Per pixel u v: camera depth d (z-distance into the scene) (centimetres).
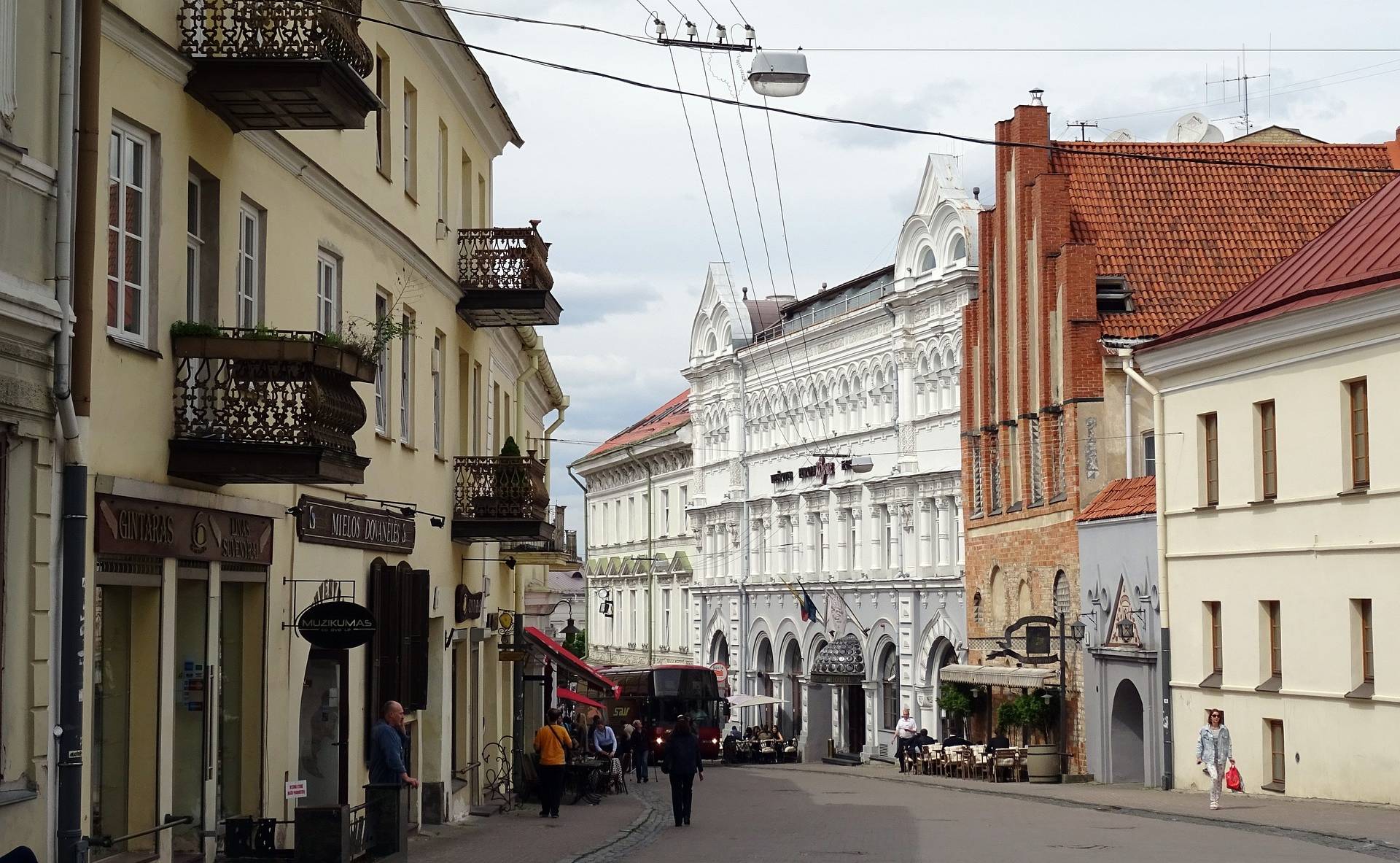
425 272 2561
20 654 1257
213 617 1619
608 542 9656
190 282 1599
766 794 3712
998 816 2803
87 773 1345
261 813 1745
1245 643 3328
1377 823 2430
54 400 1286
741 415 7419
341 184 2019
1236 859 1938
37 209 1276
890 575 5947
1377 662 2908
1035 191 4669
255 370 1536
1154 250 4647
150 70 1464
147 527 1445
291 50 1545
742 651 7412
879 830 2508
